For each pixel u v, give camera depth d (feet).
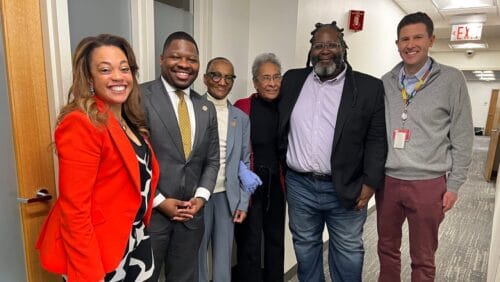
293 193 6.45
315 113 5.90
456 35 18.78
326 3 8.63
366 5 11.18
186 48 4.74
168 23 6.51
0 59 4.07
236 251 7.23
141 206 3.99
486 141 38.96
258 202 6.34
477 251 10.07
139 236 4.08
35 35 4.27
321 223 6.63
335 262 6.51
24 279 4.60
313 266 6.75
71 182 3.25
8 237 4.36
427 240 5.85
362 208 6.03
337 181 5.65
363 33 11.25
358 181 5.87
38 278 4.54
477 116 49.16
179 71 4.75
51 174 4.55
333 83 5.90
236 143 5.89
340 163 5.66
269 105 6.44
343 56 5.84
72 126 3.28
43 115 4.42
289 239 8.21
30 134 4.28
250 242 6.39
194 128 4.94
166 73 4.80
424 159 5.57
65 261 3.45
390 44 14.26
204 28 6.98
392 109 5.84
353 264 6.25
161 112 4.61
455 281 8.34
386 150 5.82
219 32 7.25
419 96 5.59
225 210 5.97
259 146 6.37
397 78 5.88
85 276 3.31
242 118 6.05
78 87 3.53
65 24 4.45
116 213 3.63
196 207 4.95
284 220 6.81
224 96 5.93
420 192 5.66
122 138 3.65
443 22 18.74
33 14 4.23
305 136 5.97
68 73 4.53
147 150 4.15
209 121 5.17
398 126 5.75
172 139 4.65
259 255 6.50
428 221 5.73
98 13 5.20
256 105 6.46
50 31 4.34
